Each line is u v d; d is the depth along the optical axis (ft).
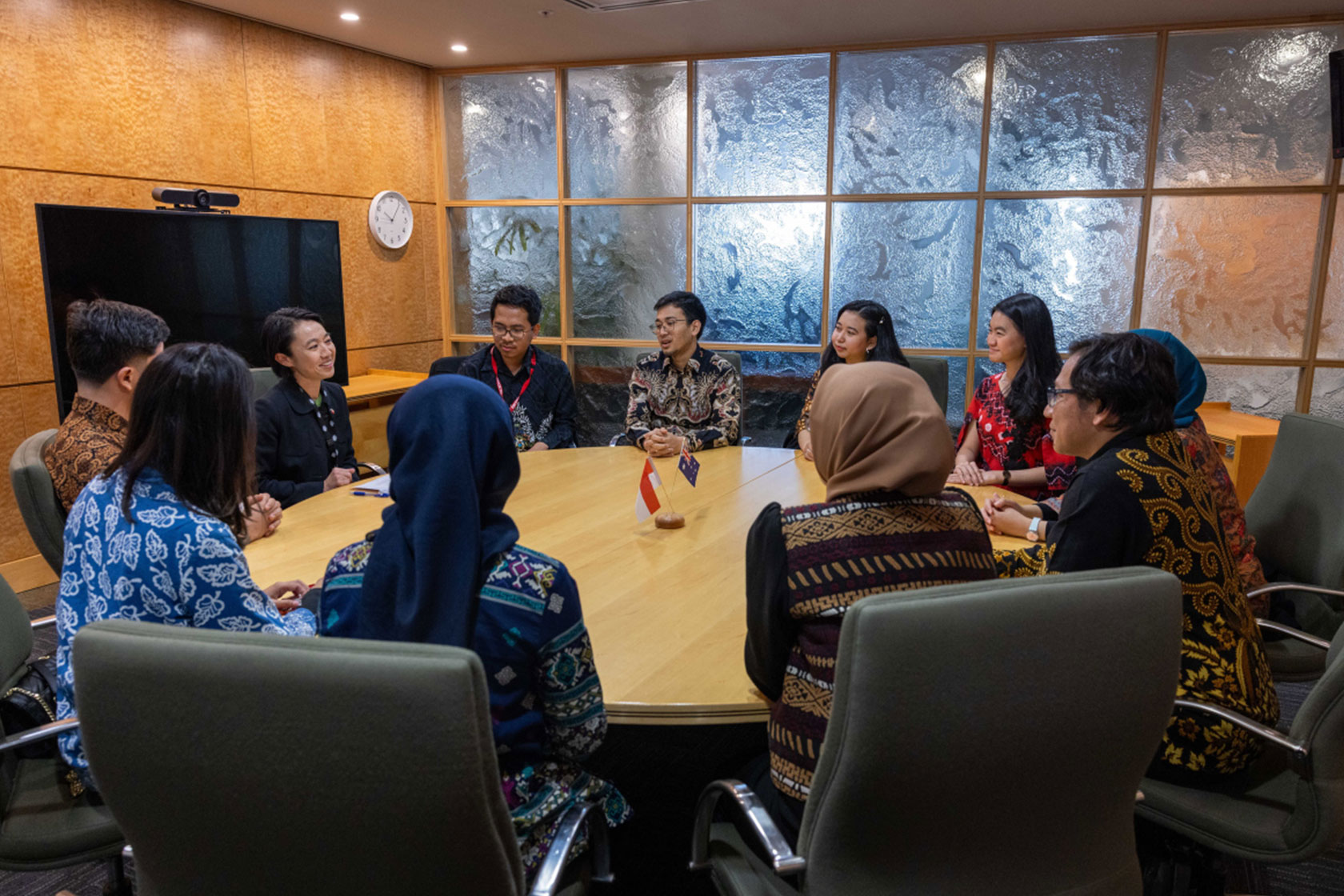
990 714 2.99
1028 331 8.86
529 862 3.54
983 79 14.89
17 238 11.20
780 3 12.83
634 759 7.86
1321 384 14.42
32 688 5.13
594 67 16.62
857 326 10.27
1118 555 4.60
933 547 3.69
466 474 3.31
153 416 4.14
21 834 4.29
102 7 11.78
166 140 12.75
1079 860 3.45
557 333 17.94
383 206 16.48
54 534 6.17
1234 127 14.05
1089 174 14.79
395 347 17.38
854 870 3.26
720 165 16.39
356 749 2.63
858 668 2.91
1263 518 7.21
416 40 15.10
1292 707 8.66
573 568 6.04
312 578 5.87
